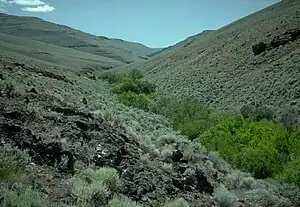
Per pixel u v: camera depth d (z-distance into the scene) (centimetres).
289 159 2539
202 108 4131
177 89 6594
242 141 2855
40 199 728
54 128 1166
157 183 1152
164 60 11062
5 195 654
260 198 1484
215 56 7731
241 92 5016
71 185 868
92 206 798
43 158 961
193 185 1307
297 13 7638
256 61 6084
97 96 3975
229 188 1533
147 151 1427
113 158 1145
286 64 5166
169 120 3941
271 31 7150
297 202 1688
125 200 898
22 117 1127
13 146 940
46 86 2589
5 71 2412
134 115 3008
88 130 1276
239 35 8338
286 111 3738
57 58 13475
